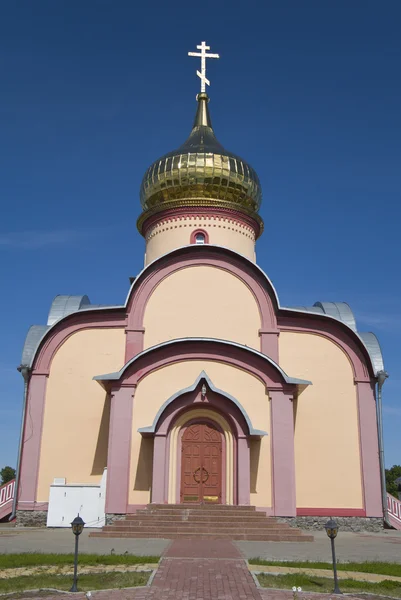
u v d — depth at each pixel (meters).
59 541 15.91
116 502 20.08
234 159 28.23
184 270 24.19
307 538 17.05
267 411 21.16
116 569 11.06
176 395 20.38
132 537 16.89
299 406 22.94
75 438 22.55
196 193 27.78
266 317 23.66
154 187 28.45
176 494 20.31
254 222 28.11
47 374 23.12
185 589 9.36
